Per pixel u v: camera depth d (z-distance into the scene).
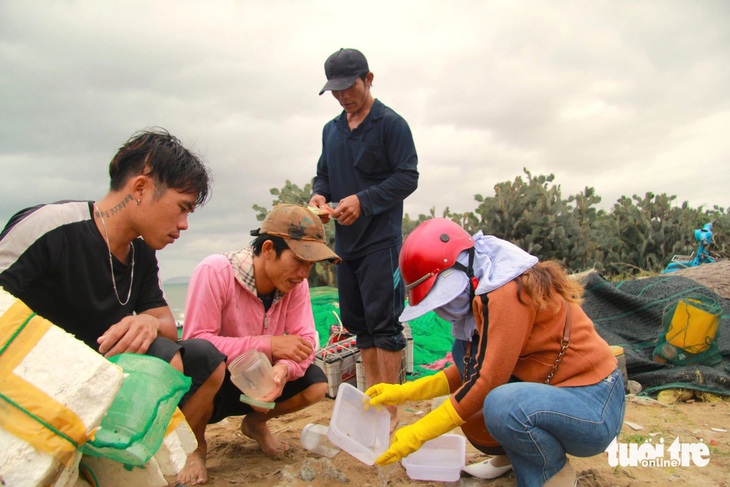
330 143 4.05
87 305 2.37
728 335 5.03
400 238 3.91
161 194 2.27
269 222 2.93
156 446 1.96
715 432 3.56
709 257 9.45
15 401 1.60
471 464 3.12
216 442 3.48
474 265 2.57
